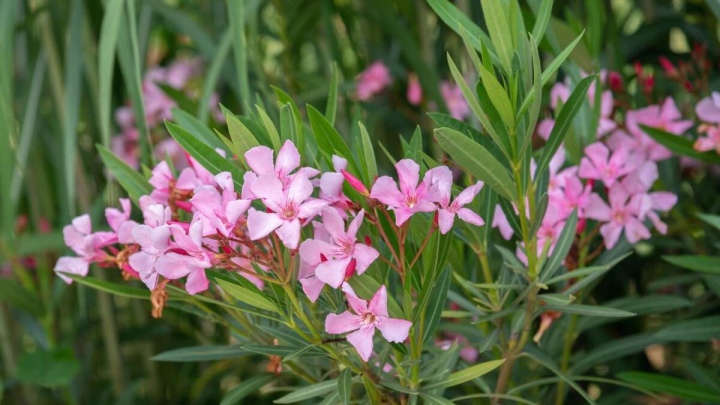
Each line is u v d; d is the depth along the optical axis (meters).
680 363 1.61
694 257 1.14
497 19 1.04
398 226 0.97
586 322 1.24
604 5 1.50
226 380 1.89
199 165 1.06
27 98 1.61
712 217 1.13
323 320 1.16
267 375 1.14
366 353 0.97
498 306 1.11
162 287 1.05
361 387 1.17
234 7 1.19
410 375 1.07
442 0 1.09
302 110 1.69
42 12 1.56
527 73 1.02
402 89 1.88
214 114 1.77
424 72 1.51
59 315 1.82
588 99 1.24
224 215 0.98
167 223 0.99
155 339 1.82
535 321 1.33
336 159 0.99
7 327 1.73
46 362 1.44
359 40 1.88
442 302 1.05
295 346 1.05
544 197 1.03
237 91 1.53
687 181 1.44
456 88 1.71
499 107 1.01
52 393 1.79
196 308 1.15
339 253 0.98
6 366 1.75
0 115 1.25
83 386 1.73
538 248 1.15
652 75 1.40
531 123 1.01
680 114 1.31
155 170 1.11
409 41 1.53
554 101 1.34
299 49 1.86
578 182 1.15
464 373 1.04
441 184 0.99
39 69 1.52
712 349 1.53
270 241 1.04
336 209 0.99
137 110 1.26
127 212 1.09
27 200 1.91
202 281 1.01
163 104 1.74
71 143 1.33
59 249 1.50
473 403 1.27
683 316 1.39
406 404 1.07
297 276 1.03
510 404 1.24
